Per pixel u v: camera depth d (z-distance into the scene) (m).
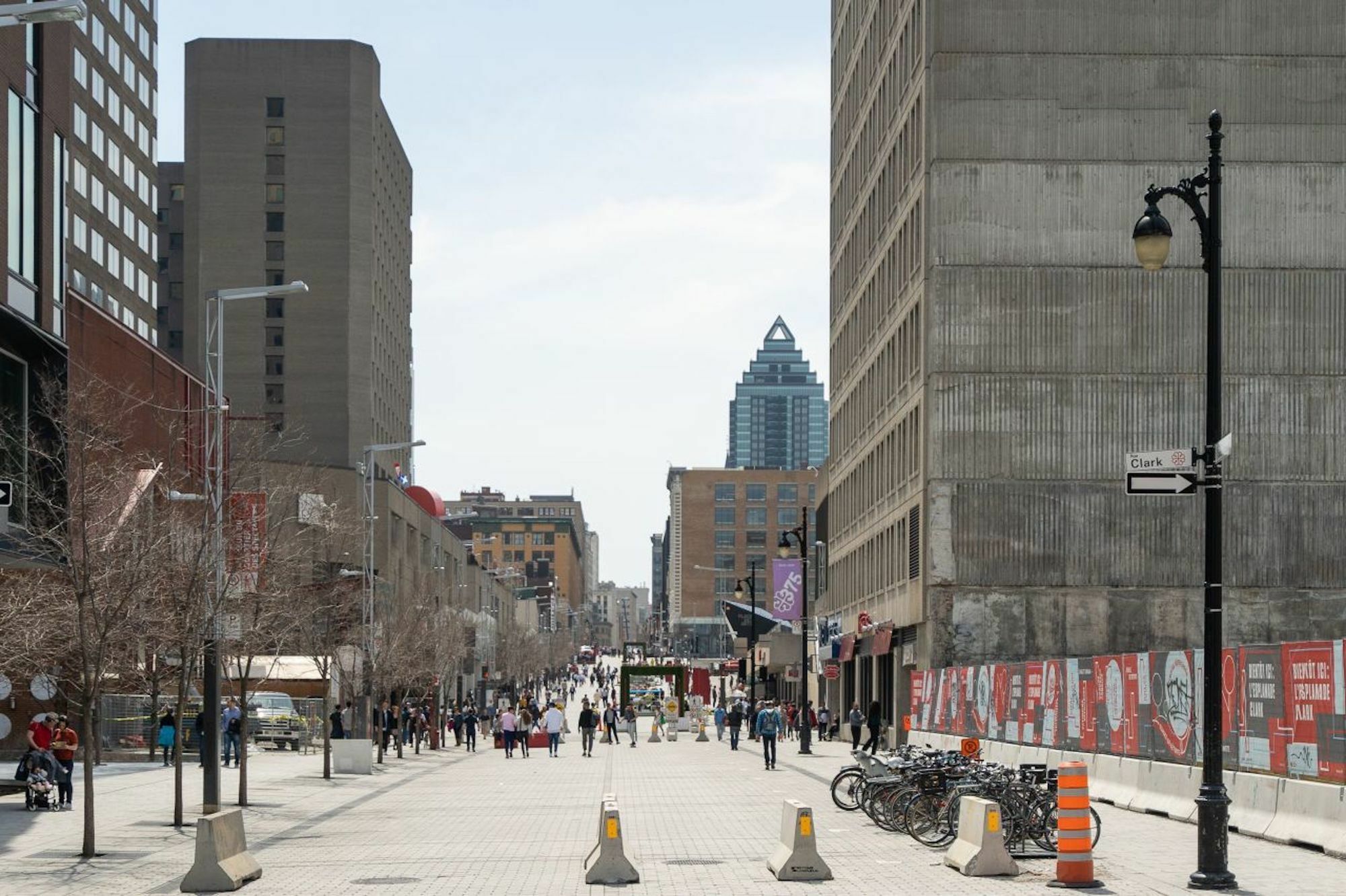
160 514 36.16
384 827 29.44
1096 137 61.00
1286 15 61.22
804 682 63.00
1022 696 39.47
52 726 37.38
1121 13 61.22
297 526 68.06
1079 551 60.16
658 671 105.62
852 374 85.12
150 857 23.48
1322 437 60.44
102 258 99.44
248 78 138.62
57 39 42.25
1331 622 59.94
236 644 37.19
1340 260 60.88
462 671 124.38
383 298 147.38
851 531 85.06
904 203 67.31
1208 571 18.89
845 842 24.55
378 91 144.25
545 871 21.30
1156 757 29.89
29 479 37.12
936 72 61.12
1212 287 19.30
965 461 60.41
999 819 20.34
